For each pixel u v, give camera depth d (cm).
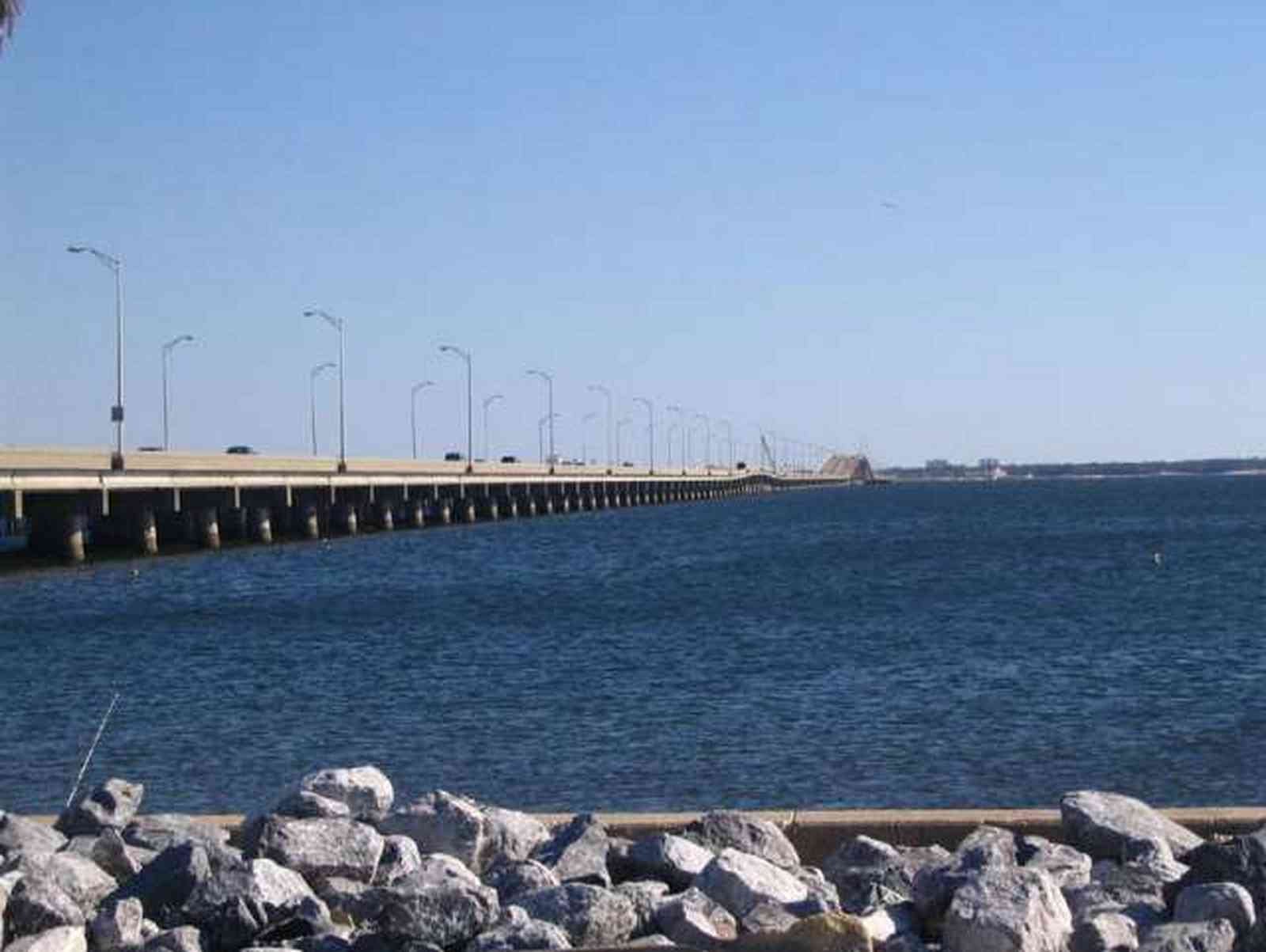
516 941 1266
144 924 1384
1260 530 14438
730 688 4088
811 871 1562
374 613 6875
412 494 17312
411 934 1300
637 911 1373
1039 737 3275
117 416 10700
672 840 1529
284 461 13188
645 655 4934
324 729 3541
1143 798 2692
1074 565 9694
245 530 13750
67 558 10619
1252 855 1345
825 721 3503
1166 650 4922
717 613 6519
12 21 2666
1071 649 4966
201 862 1450
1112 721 3478
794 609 6725
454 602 7444
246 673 4716
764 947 1237
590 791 2767
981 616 6191
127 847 1634
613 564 10544
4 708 4050
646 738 3309
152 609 7288
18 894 1399
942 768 2952
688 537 14975
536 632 5828
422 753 3178
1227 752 3095
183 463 11444
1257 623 5788
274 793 2808
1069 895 1405
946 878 1338
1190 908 1291
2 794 2877
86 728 3653
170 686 4425
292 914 1380
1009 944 1227
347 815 1683
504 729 3469
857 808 2603
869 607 6750
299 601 7694
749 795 2714
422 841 1606
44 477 9519
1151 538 13238
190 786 2891
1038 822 1717
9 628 6425
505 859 1593
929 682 4159
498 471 18938
